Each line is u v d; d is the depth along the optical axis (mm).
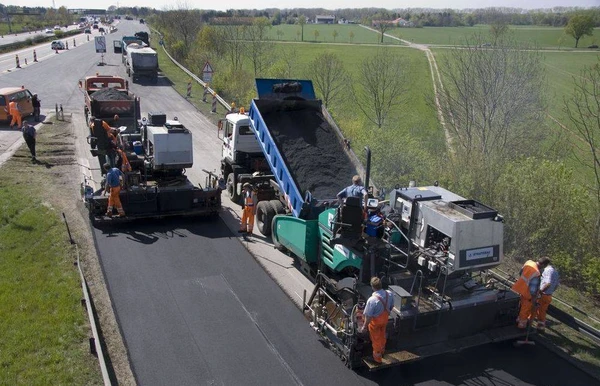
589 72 18219
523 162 14031
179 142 14375
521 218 12680
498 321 9148
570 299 11297
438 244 8586
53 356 8164
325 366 8422
